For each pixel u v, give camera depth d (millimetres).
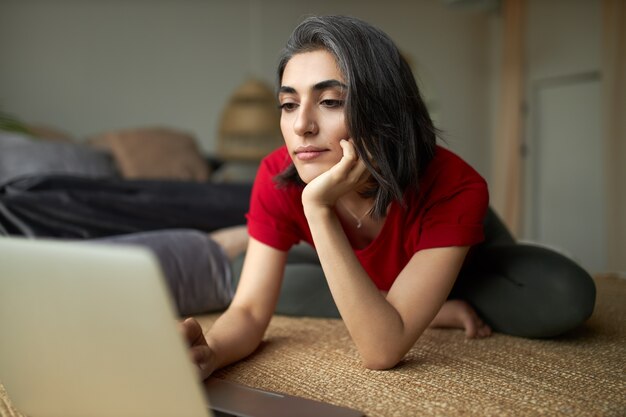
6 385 868
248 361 1186
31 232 1830
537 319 1329
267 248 1268
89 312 602
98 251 559
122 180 2549
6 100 4086
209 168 4414
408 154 1074
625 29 4617
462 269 1490
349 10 5844
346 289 1010
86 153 3539
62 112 4348
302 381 1041
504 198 5832
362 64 995
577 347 1287
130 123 4703
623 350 1259
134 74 4707
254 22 5363
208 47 5109
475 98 6520
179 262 1695
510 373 1069
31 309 667
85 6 4438
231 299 1798
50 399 762
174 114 4945
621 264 4621
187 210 2232
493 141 6609
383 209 1129
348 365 1132
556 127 5695
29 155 3199
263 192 1277
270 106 4910
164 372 599
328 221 1024
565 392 959
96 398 683
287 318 1650
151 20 4789
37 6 4211
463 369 1098
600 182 5316
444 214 1117
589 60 5324
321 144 1021
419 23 6184
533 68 5824
